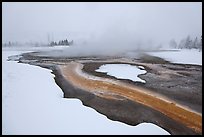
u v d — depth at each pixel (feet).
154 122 42.50
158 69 91.81
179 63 107.86
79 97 56.65
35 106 45.98
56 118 40.60
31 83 65.05
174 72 85.20
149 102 52.90
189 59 120.67
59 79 75.61
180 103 52.13
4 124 37.40
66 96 57.31
